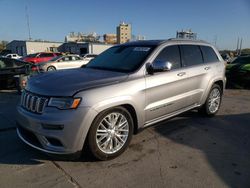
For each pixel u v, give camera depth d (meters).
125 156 3.80
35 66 9.85
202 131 4.92
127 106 3.77
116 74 3.86
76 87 3.32
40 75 4.04
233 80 10.55
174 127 5.11
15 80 8.68
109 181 3.14
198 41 5.48
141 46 4.56
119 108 3.60
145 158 3.75
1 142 4.26
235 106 7.07
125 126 3.75
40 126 3.23
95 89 3.35
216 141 4.44
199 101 5.29
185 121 5.52
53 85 3.42
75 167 3.46
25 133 3.65
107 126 3.53
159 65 3.94
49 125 3.17
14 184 3.07
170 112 4.54
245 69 10.23
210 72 5.44
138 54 4.34
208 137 4.62
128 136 3.80
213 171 3.40
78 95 3.20
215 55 5.85
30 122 3.33
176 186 3.05
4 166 3.48
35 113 3.35
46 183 3.10
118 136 3.68
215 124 5.36
